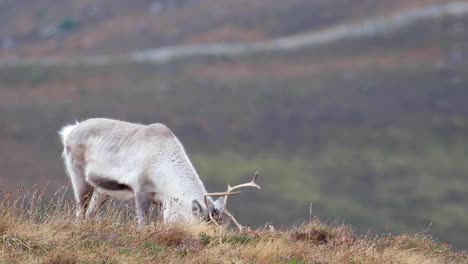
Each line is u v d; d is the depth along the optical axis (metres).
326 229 45.31
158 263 37.19
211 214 48.75
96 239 39.06
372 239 45.91
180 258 38.47
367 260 41.00
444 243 46.44
